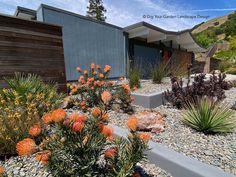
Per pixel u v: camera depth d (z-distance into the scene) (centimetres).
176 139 200
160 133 216
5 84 328
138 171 148
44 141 96
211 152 170
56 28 412
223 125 218
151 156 161
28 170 147
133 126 105
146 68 620
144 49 866
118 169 102
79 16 599
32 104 210
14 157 171
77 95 367
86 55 629
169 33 777
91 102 311
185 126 241
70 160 102
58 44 418
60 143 95
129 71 512
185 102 320
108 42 694
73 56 594
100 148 109
